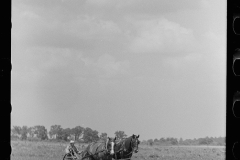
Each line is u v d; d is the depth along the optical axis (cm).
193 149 6378
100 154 2517
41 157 4781
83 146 2981
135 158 5334
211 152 5588
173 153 5800
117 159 2522
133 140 2473
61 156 4862
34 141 6162
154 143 6531
